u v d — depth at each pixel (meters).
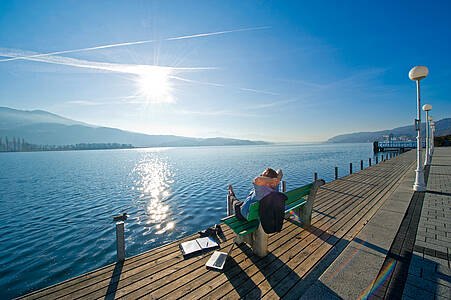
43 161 66.12
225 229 4.77
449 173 10.73
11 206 12.84
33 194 16.28
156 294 2.70
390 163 17.94
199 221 8.89
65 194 16.03
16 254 6.52
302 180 18.62
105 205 12.34
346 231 4.41
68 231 8.40
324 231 4.43
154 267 3.30
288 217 5.13
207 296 2.62
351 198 7.09
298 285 2.77
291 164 33.03
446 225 4.35
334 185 9.32
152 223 8.79
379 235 3.91
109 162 57.22
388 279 2.69
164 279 3.00
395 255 3.26
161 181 20.88
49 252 6.62
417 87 7.21
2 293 4.80
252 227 3.36
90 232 8.20
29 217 10.50
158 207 11.34
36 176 28.27
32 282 5.16
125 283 2.93
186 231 7.87
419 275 2.73
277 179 3.41
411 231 4.11
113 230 8.33
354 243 3.64
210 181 19.55
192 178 21.86
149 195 14.64
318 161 37.00
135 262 3.45
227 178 21.20
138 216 9.87
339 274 2.80
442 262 3.02
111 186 19.08
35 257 6.32
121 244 3.50
